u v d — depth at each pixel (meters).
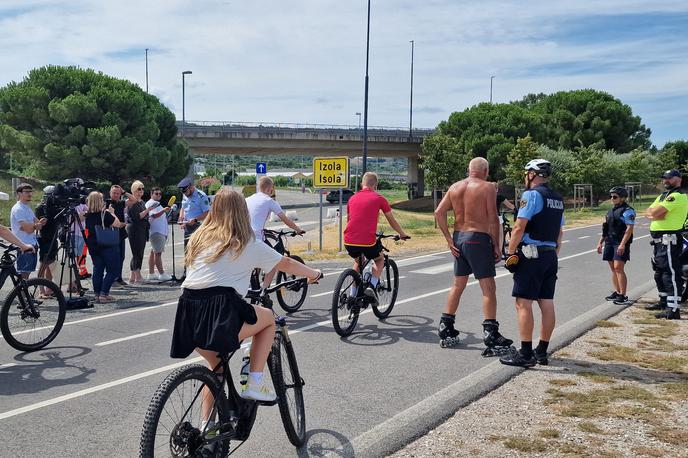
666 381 5.38
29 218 8.94
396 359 6.33
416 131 68.25
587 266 13.87
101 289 9.44
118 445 4.22
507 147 52.38
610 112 62.72
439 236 22.02
